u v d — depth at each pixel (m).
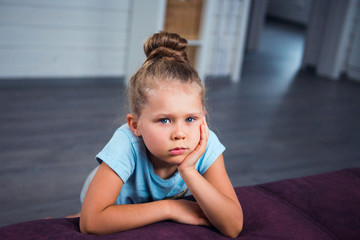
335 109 3.89
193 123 0.82
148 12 3.54
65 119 2.88
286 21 10.25
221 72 4.45
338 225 0.95
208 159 0.96
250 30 6.49
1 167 2.11
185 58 0.89
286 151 2.76
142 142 0.90
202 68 3.91
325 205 1.02
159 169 0.94
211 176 0.96
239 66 4.51
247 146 2.76
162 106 0.78
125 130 0.92
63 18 3.52
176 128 0.79
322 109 3.85
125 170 0.88
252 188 1.13
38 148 2.38
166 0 3.50
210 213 0.84
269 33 8.45
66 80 3.71
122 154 0.88
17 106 3.02
